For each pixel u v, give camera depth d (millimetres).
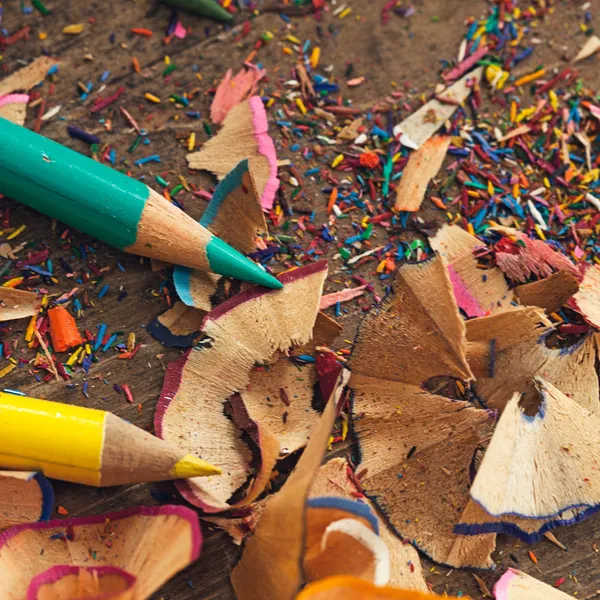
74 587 160
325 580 154
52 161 166
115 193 166
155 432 166
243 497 165
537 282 173
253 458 167
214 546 165
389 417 168
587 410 169
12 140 166
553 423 167
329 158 179
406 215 177
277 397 168
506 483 163
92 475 161
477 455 167
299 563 152
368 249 176
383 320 168
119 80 180
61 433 160
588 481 166
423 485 167
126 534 162
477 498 162
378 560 159
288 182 177
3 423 160
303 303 168
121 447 160
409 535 166
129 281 172
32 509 162
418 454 167
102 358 170
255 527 159
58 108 178
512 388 170
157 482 167
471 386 170
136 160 177
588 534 168
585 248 178
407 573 164
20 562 160
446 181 179
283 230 176
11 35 180
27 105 178
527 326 170
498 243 176
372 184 178
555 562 167
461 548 166
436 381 171
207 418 167
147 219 167
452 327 165
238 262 168
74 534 162
